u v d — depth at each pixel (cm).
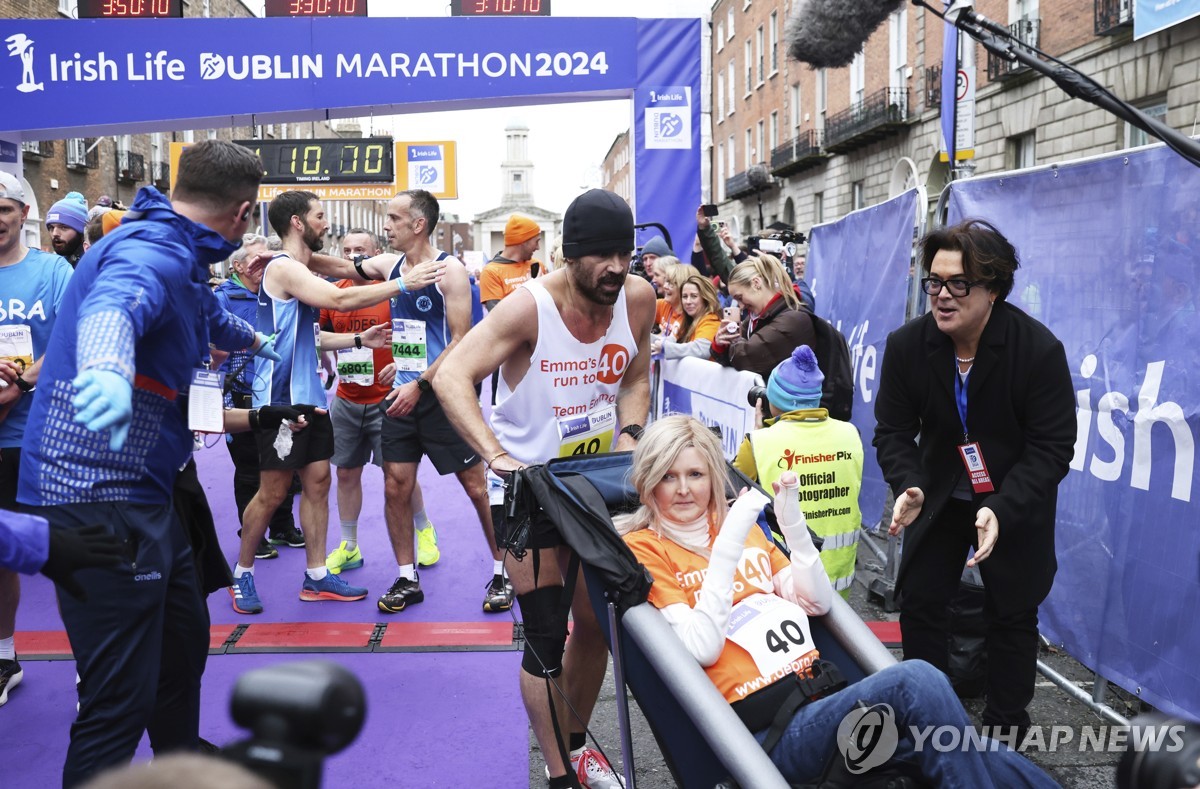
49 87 857
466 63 876
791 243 876
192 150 263
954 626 377
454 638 464
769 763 205
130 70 859
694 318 645
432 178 2669
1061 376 302
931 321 324
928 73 2281
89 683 245
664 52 894
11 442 395
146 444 250
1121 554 359
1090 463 380
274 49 864
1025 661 311
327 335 542
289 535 640
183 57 859
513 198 11050
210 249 262
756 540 266
